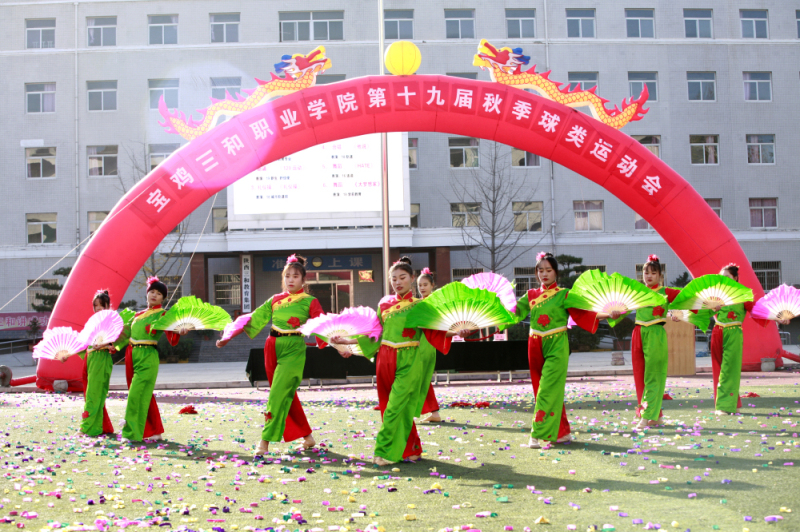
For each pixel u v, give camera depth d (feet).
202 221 79.66
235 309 79.92
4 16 80.74
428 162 81.30
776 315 23.77
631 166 38.14
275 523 11.68
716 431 20.31
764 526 10.76
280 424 18.24
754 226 83.20
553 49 82.23
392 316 17.46
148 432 21.24
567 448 18.35
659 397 21.50
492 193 80.69
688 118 82.74
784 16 84.53
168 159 37.29
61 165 79.97
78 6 81.15
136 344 21.20
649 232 82.07
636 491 13.33
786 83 83.92
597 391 34.24
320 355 38.29
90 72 80.69
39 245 79.30
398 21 82.33
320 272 81.51
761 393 30.17
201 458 18.08
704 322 24.79
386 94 37.63
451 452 18.38
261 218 73.87
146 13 81.51
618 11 83.25
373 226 74.79
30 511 12.69
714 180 82.53
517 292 81.61
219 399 36.32
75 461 17.81
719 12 84.17
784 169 83.25
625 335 68.13
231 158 37.14
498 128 38.27
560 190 82.23
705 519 11.24
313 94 37.58
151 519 11.88
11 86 80.18
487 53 38.50
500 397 33.17
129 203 36.91
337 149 73.77
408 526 11.33
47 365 39.04
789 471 14.67
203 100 80.74
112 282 36.65
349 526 11.41
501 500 12.92
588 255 81.56
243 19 81.71
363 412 28.27
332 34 82.28
